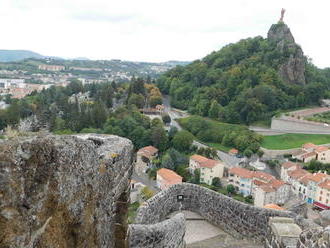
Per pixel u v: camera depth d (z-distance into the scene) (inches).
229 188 2128.4
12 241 97.0
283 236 236.8
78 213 131.4
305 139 2938.0
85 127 2674.7
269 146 2817.4
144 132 2736.2
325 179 2026.3
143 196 1665.8
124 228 187.6
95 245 149.0
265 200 1850.4
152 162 2456.9
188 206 368.8
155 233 227.3
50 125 2536.9
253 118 3282.5
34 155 107.5
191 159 2375.7
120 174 180.5
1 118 2196.1
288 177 2235.5
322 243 191.9
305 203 421.7
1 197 95.1
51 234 114.1
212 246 312.3
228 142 2856.8
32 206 105.4
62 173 119.4
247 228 328.2
